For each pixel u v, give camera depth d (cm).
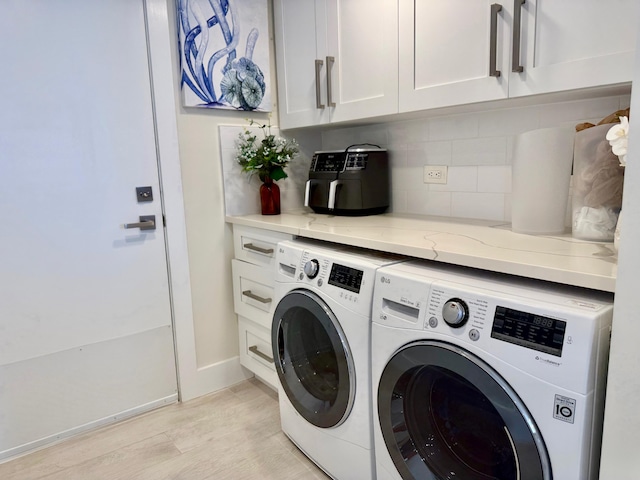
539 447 96
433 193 207
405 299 124
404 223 186
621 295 83
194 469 173
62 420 192
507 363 99
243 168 221
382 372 132
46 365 186
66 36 175
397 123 218
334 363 162
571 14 121
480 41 143
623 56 113
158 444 189
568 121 158
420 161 210
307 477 168
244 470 172
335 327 146
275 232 196
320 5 199
